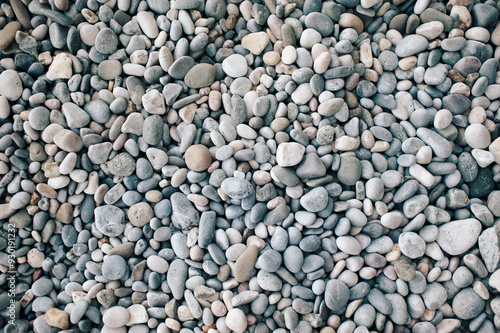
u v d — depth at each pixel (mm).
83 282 660
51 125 656
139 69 675
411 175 664
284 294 646
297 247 649
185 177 666
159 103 664
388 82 675
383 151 671
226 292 641
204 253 659
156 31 682
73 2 687
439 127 660
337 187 657
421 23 680
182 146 667
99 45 667
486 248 642
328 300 631
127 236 663
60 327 632
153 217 667
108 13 678
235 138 674
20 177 657
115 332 635
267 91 682
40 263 661
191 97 671
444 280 647
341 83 665
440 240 651
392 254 647
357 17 680
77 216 666
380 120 669
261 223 663
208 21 682
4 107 655
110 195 662
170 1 686
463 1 674
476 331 639
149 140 660
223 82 690
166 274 659
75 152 658
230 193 647
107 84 678
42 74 674
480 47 667
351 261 647
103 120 666
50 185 657
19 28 672
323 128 661
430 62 668
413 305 637
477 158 657
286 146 649
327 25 676
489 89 667
